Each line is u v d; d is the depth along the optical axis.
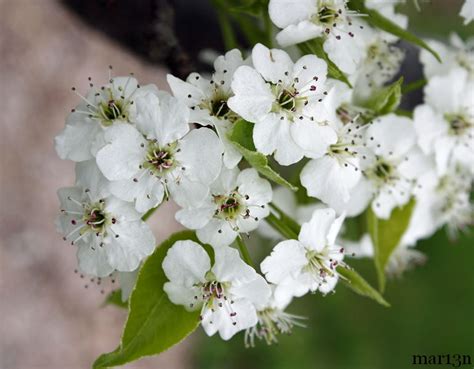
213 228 0.27
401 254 0.33
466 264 0.48
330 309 0.50
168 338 0.26
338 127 0.28
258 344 0.51
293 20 0.27
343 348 0.50
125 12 0.33
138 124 0.26
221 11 0.30
